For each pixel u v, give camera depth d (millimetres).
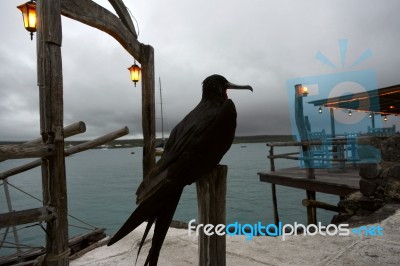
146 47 5125
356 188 6852
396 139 5941
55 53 2893
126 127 4086
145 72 5117
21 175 89750
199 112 2059
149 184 1704
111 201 37844
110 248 3951
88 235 6055
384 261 3273
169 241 4109
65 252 2826
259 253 3627
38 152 2572
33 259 5555
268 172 10000
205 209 1911
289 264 3291
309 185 8250
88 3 3547
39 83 2855
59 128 2871
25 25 5266
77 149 3918
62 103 2945
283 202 31859
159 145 13516
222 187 1934
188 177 1686
